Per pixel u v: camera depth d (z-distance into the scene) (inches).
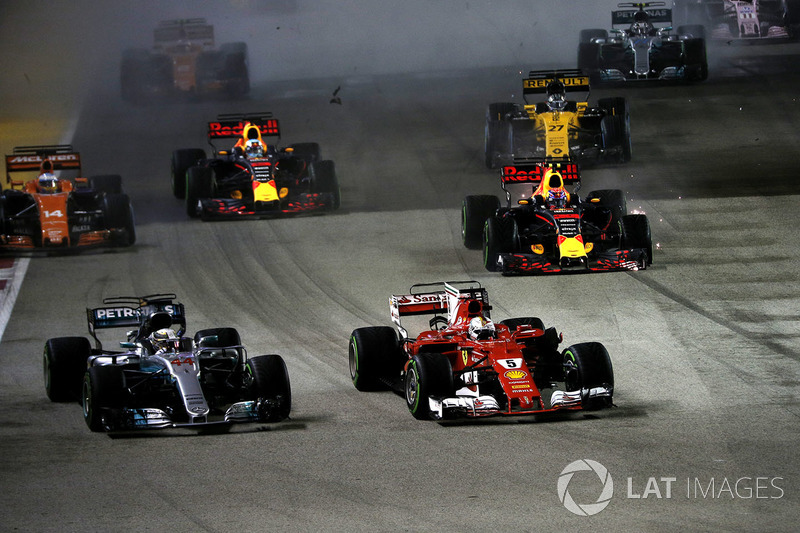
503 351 1902.1
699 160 4141.2
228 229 3587.6
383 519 1466.5
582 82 4055.1
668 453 1694.1
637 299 2672.2
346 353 2385.6
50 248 3329.2
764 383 2055.9
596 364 1865.2
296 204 3661.4
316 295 2856.8
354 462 1704.0
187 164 4018.2
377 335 2094.0
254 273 3088.1
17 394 2182.6
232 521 1478.8
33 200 3405.5
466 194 3868.1
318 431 1872.5
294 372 2255.2
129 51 6122.1
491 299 2704.2
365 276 3004.4
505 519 1451.8
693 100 5083.7
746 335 2373.3
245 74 6077.8
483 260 3088.1
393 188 4020.7
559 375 2015.3
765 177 3858.3
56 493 1615.4
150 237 3531.0
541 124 3996.1
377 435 1835.6
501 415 1828.2
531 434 1806.1
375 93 5925.2
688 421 1849.2
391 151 4589.1
